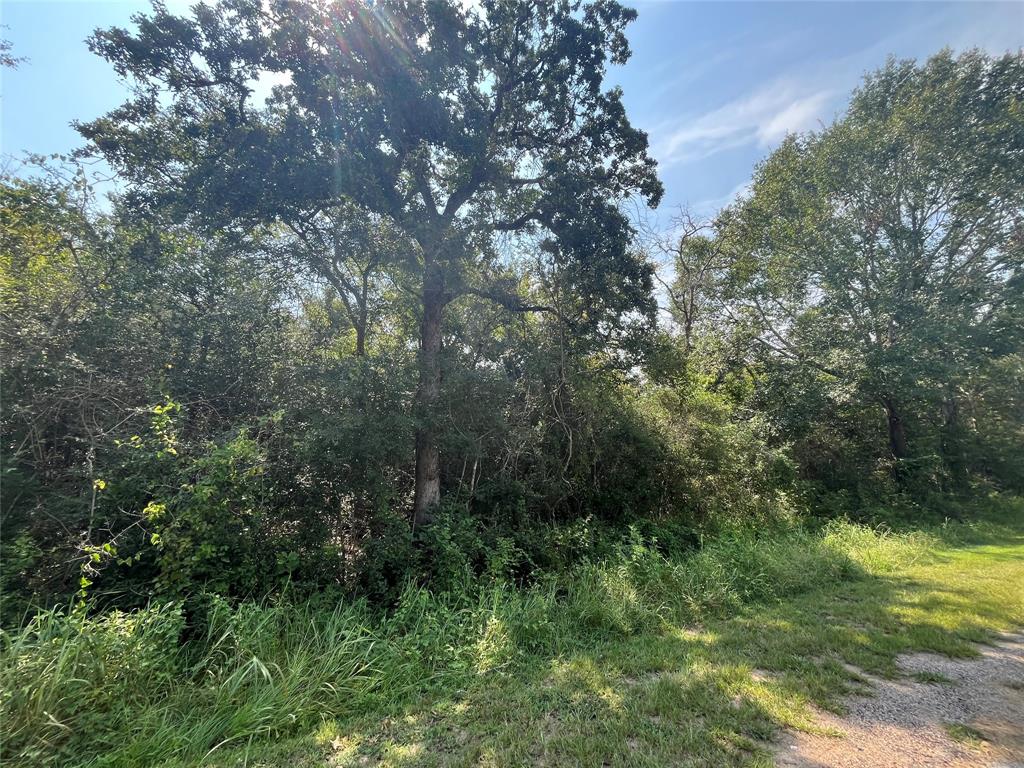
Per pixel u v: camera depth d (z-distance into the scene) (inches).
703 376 718.5
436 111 325.7
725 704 140.3
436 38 340.2
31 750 116.3
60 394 224.4
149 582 211.3
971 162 636.7
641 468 462.3
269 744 130.6
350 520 302.8
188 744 128.6
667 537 394.6
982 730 127.1
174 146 330.0
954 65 703.1
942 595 259.6
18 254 247.4
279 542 246.2
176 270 298.4
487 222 365.7
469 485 382.0
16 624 170.9
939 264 701.9
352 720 140.0
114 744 127.7
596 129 422.6
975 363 645.3
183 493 211.8
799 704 140.3
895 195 679.7
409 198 361.4
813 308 749.9
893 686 154.1
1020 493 736.3
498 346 407.8
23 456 217.6
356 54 333.7
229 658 163.6
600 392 436.1
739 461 519.2
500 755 117.7
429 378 340.2
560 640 200.1
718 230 754.8
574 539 358.3
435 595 259.1
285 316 356.8
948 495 653.3
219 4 329.7
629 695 148.6
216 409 281.4
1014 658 177.6
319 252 354.6
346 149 317.7
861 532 454.0
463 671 169.9
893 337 675.4
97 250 270.2
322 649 178.5
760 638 198.2
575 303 418.3
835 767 111.0
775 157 752.3
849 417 735.1
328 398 306.7
